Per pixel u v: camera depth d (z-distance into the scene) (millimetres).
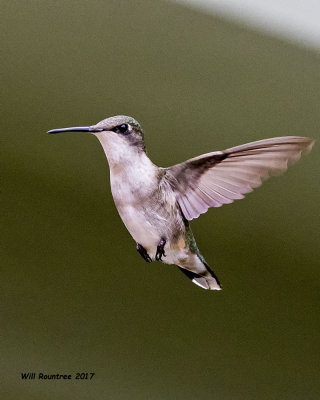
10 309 2654
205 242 2764
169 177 2387
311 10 2588
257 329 2879
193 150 2611
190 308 2859
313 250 2807
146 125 2600
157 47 2578
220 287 2400
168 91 2590
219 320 2865
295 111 2600
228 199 2383
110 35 2570
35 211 2627
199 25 2578
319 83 2598
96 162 2615
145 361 2811
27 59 2570
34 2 2557
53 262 2703
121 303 2789
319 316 2906
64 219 2662
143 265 2799
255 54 2588
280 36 2588
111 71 2578
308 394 2904
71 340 2715
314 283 2891
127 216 2381
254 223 2738
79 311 2740
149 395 2785
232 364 2885
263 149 2367
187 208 2387
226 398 2859
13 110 2586
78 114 2594
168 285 2818
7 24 2559
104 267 2756
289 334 2908
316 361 2934
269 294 2859
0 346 2627
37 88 2580
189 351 2857
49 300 2711
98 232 2711
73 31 2566
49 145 2604
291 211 2723
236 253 2799
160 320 2824
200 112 2598
